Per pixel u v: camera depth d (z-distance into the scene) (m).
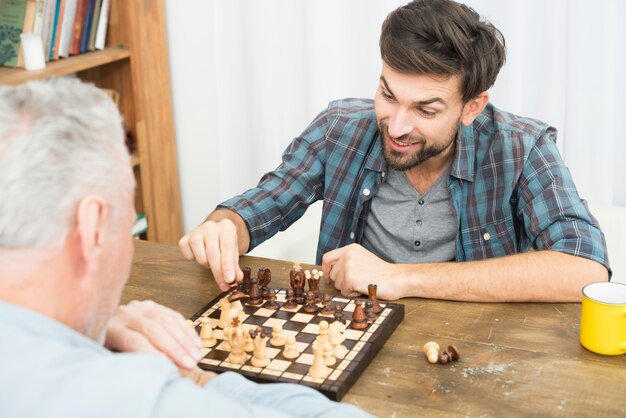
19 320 0.76
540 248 1.75
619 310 1.30
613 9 2.54
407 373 1.29
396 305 1.49
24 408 0.70
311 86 2.99
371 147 2.00
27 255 0.77
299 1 2.95
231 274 1.63
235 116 3.17
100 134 0.81
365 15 2.87
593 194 2.71
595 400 1.20
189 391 0.74
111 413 0.70
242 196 1.97
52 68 2.70
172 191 3.37
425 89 1.64
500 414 1.16
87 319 0.85
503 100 2.74
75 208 0.79
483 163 1.89
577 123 2.66
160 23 3.16
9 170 0.75
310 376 1.24
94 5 2.92
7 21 2.71
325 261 1.68
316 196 2.08
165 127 3.28
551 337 1.40
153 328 1.24
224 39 3.08
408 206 1.96
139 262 1.80
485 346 1.37
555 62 2.70
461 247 1.93
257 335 1.29
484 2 2.68
